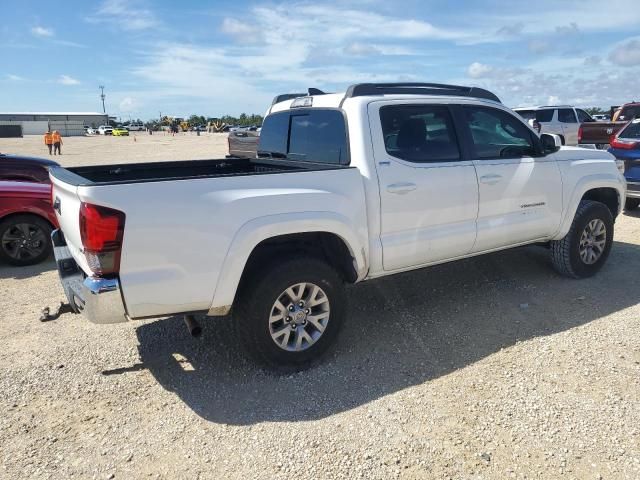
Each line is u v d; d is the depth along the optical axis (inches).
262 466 106.8
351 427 118.8
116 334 170.2
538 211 192.2
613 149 330.0
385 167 153.3
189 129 3875.5
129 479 103.8
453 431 116.3
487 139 180.7
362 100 155.1
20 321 182.5
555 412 121.9
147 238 119.0
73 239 134.0
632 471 102.8
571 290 200.1
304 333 144.5
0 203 246.4
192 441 115.3
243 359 152.3
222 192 127.3
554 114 657.0
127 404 130.3
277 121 194.7
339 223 142.4
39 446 114.0
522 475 102.4
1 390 136.4
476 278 215.9
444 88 178.2
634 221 320.5
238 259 128.9
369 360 150.3
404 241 159.2
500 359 147.9
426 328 170.2
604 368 140.6
